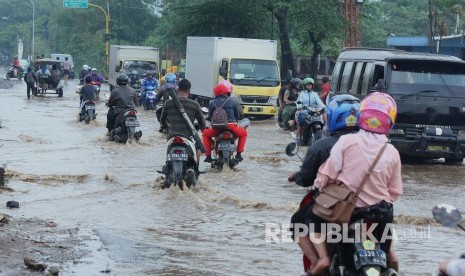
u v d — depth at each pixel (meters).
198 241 11.40
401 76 21.94
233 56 39.25
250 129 32.31
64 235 11.48
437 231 12.38
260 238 11.62
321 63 57.03
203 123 16.09
